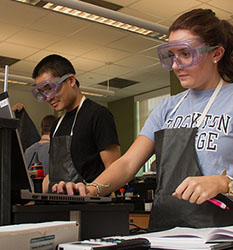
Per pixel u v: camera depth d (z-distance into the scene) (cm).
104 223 84
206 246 63
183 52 109
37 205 73
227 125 110
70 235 66
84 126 189
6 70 94
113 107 974
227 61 118
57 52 630
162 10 486
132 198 416
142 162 126
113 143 184
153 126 129
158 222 111
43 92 189
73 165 189
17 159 77
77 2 372
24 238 57
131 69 728
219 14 496
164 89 853
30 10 475
